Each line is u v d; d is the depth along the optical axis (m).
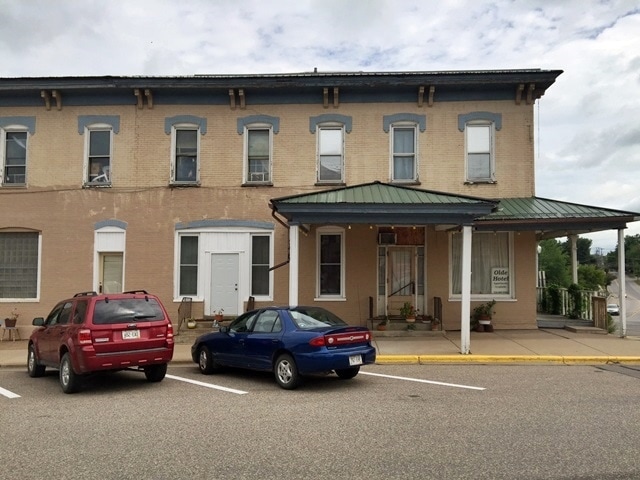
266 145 17.02
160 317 9.98
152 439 6.34
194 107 17.02
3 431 6.77
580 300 17.53
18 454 5.84
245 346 10.12
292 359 9.21
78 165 16.98
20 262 17.03
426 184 16.50
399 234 16.61
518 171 16.44
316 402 8.20
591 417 7.12
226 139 16.89
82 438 6.42
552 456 5.58
